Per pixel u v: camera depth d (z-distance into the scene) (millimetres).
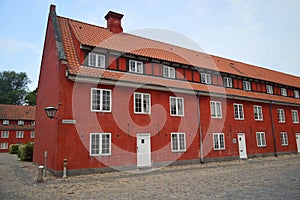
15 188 9102
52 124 12938
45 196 7824
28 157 20016
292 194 7438
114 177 11430
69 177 11430
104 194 7992
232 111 19594
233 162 17391
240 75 21312
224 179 10461
